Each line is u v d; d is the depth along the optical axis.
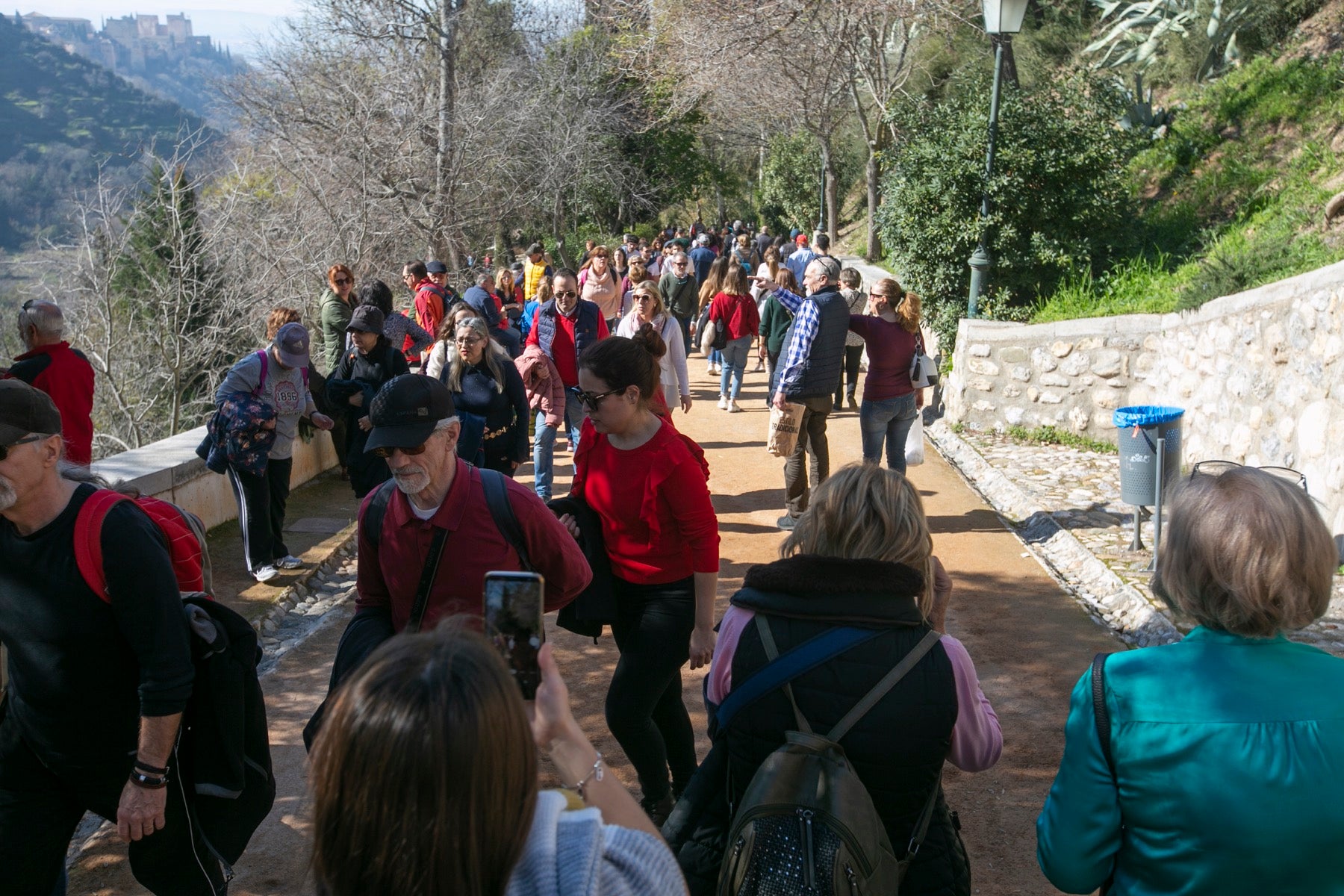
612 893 1.36
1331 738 1.79
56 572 2.58
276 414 6.35
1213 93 14.84
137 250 18.98
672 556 3.66
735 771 2.37
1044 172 11.53
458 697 1.30
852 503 2.44
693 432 11.30
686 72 21.25
